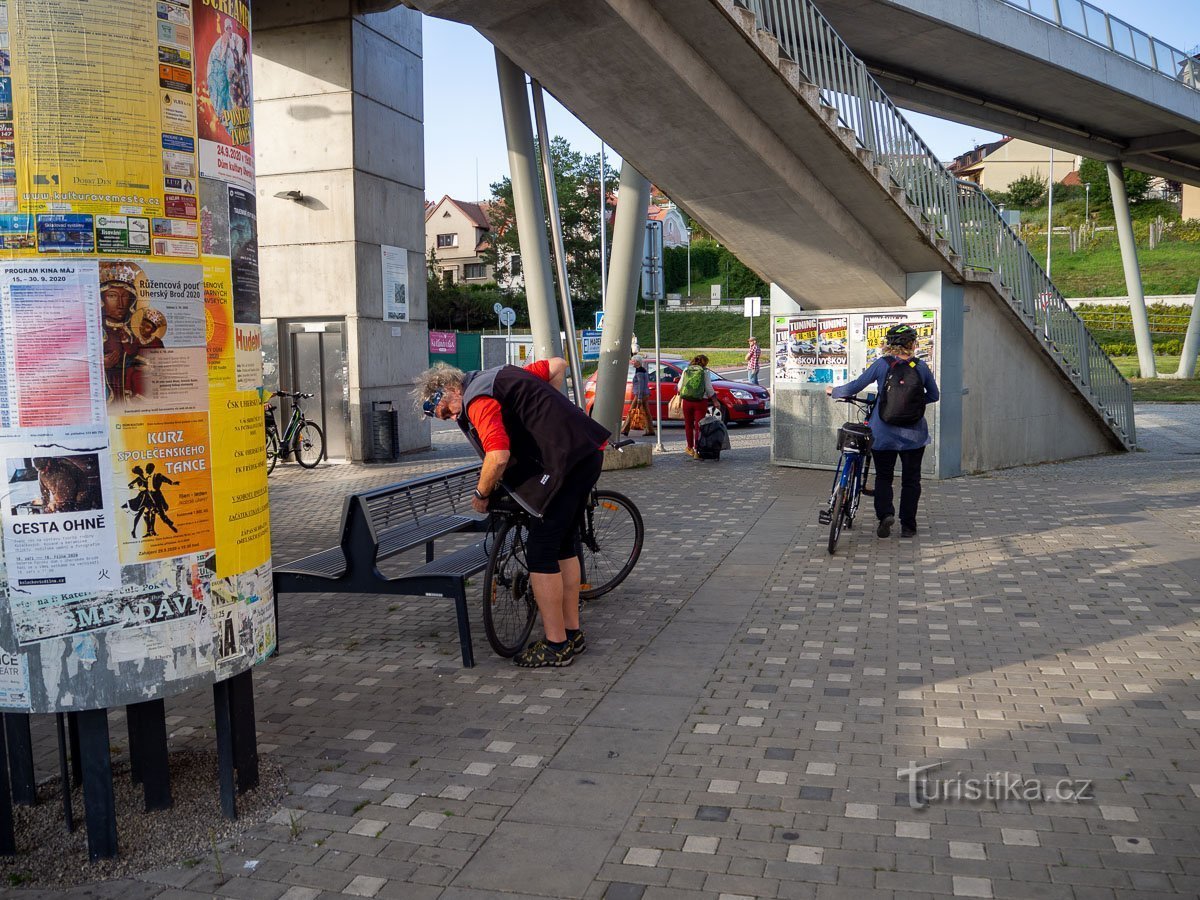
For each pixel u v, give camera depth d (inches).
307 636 229.5
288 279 583.5
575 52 364.8
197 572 130.0
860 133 416.2
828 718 170.6
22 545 122.4
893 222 440.8
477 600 262.1
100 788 126.8
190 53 126.3
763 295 3538.4
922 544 318.0
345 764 156.1
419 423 639.8
